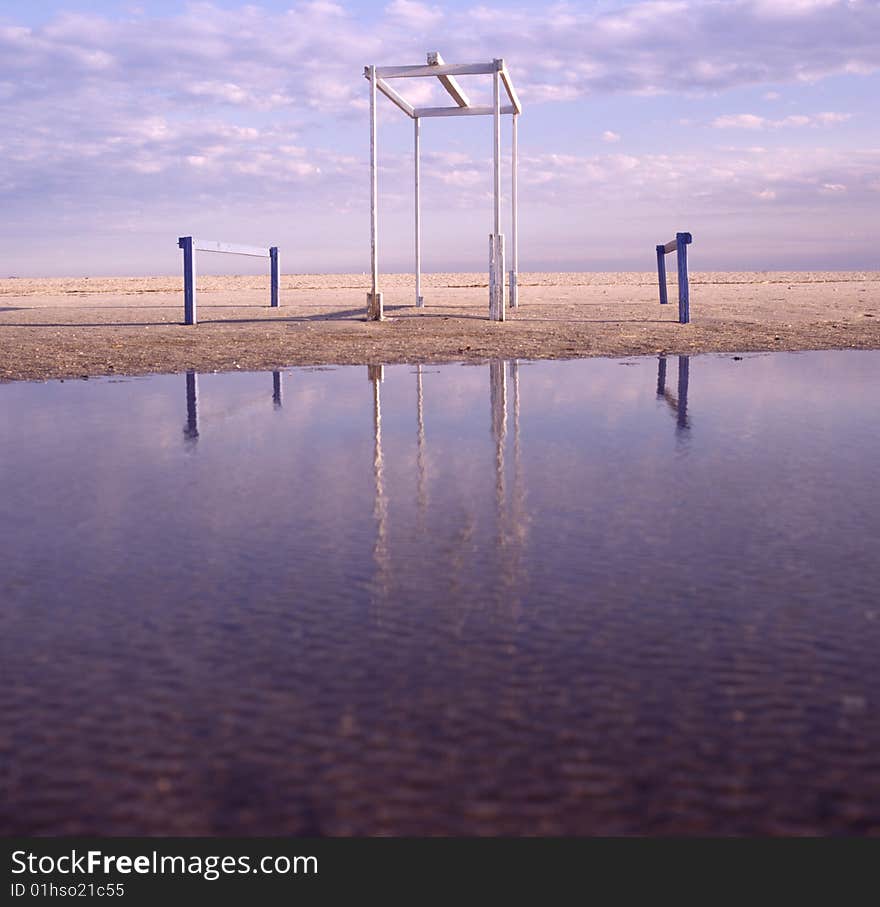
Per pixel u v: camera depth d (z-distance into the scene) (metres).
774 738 1.98
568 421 6.66
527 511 4.11
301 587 3.07
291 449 5.67
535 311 18.50
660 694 2.21
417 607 2.86
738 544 3.55
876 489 4.48
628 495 4.40
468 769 1.86
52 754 1.94
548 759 1.90
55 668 2.41
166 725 2.07
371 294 16.25
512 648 2.51
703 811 1.71
